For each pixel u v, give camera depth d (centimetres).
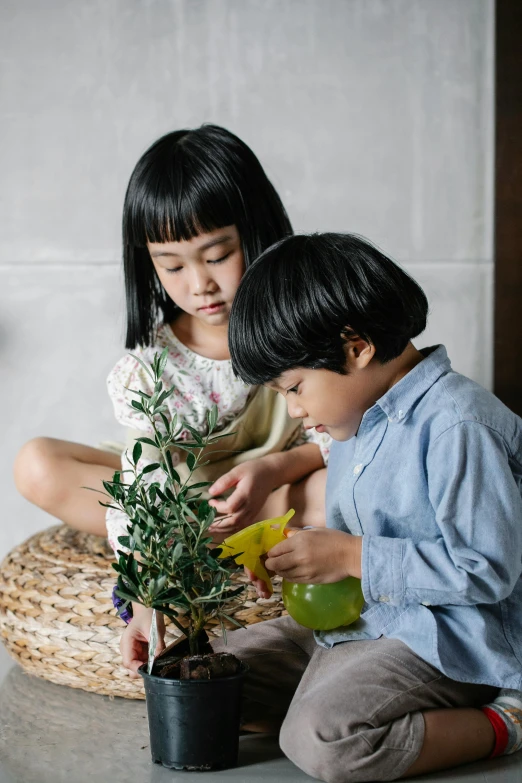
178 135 153
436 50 220
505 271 224
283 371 114
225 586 106
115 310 226
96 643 139
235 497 142
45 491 161
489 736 112
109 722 133
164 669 112
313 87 221
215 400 158
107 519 146
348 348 113
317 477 154
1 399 227
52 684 152
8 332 226
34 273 225
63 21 222
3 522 228
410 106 221
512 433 112
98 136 223
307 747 105
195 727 111
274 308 112
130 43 221
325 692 108
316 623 118
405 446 115
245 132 222
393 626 114
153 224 145
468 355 226
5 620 150
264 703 126
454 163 222
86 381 227
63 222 225
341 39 220
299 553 111
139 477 110
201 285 147
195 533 109
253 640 128
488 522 107
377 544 110
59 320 226
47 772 115
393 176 223
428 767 109
